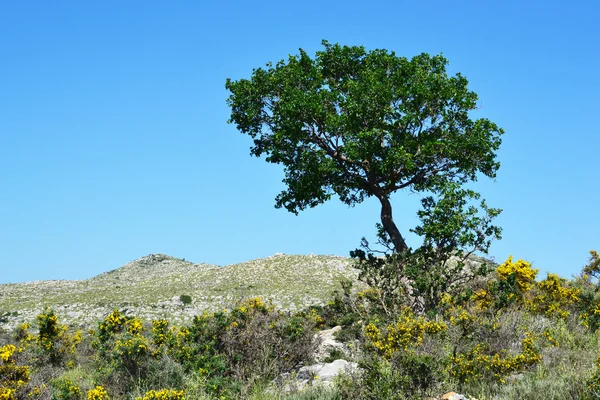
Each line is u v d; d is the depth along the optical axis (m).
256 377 13.10
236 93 25.86
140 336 13.84
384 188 24.97
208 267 80.50
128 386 12.70
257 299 16.77
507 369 11.38
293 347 14.77
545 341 13.30
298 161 24.98
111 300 52.41
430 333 12.08
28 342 21.55
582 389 9.61
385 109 24.03
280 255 74.00
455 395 9.55
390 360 11.00
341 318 20.11
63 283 75.75
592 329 16.05
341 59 26.41
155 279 69.00
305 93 24.52
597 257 25.41
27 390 12.09
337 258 70.75
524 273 18.52
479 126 24.19
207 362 13.27
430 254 20.64
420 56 25.67
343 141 24.75
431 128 24.94
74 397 12.39
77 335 21.97
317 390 10.77
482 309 16.97
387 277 19.88
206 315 15.51
